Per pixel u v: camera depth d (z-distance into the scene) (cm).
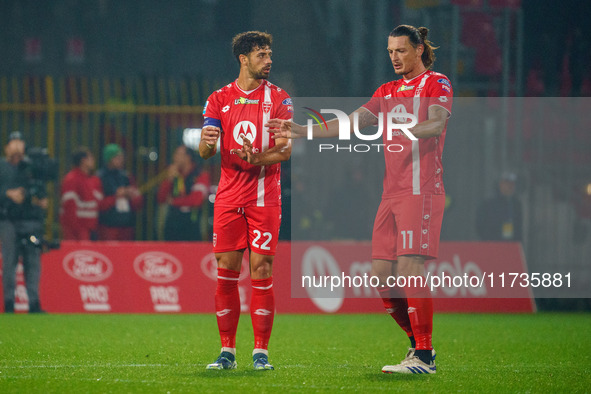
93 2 8856
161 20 8675
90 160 4284
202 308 3956
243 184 1873
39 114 4675
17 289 3894
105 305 3916
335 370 1952
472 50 4969
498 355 2405
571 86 5472
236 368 1934
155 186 4962
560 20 5581
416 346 1905
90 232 4259
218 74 8325
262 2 7444
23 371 1891
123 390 1591
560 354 2441
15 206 3738
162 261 3981
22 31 8819
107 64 8788
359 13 6669
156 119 4906
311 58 6962
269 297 1922
